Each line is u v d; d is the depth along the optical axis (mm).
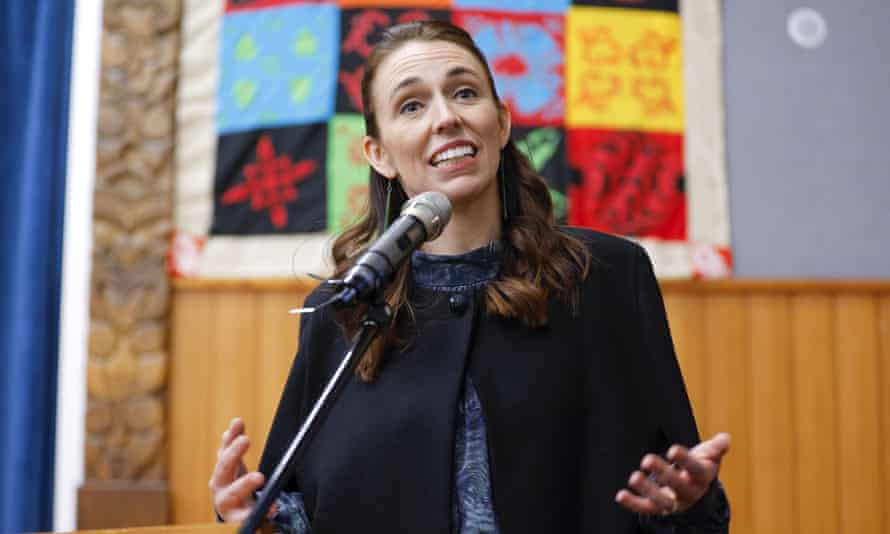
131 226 9969
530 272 4402
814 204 10336
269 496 3260
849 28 10508
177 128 10125
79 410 9836
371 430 4203
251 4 10203
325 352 4613
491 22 10102
